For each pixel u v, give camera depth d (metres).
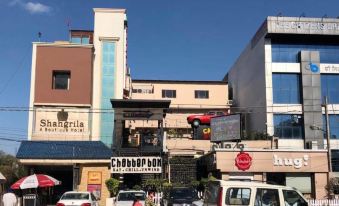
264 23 54.47
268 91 53.28
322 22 54.19
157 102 38.00
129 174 36.88
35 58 41.81
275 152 37.03
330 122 53.44
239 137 40.72
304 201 15.14
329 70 54.44
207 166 39.28
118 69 43.91
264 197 14.92
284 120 52.81
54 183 25.98
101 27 44.62
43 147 36.12
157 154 37.22
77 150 35.78
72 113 40.97
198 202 22.84
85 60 42.34
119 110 38.03
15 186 25.11
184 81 63.56
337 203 30.55
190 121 51.34
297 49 54.88
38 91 41.09
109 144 41.81
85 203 20.75
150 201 25.81
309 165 37.09
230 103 63.81
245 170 36.53
